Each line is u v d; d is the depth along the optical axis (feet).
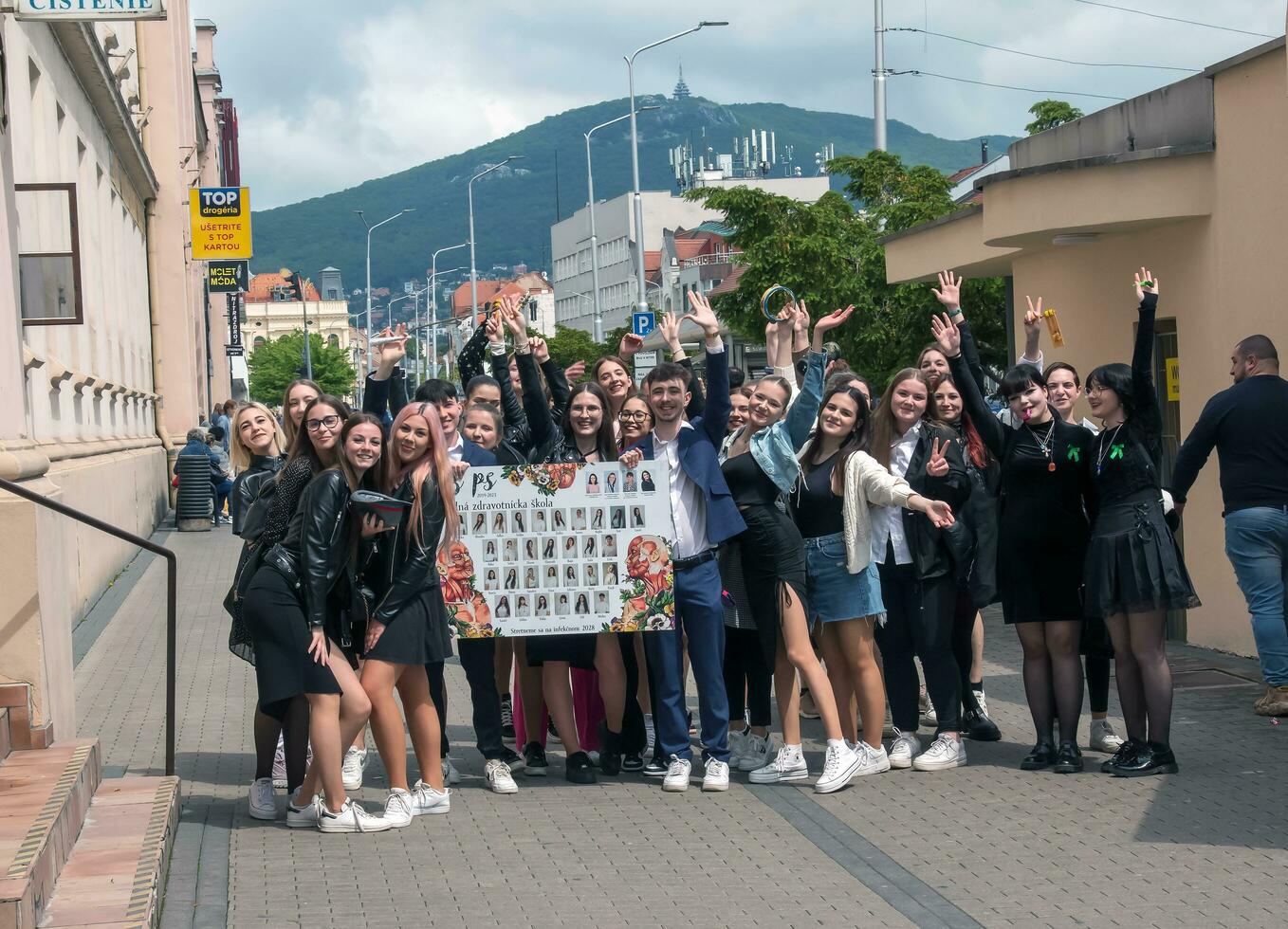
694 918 18.78
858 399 26.40
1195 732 28.99
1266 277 36.19
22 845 17.33
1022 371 26.16
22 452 25.23
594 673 28.50
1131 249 43.14
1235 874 19.94
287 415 25.64
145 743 30.32
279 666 22.70
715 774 25.72
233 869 21.17
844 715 27.30
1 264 26.45
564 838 22.76
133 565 68.80
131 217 90.43
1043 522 26.07
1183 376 40.47
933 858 21.22
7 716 22.95
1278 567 30.01
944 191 84.69
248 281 150.00
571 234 506.48
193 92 149.89
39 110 52.42
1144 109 44.06
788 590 25.67
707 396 26.21
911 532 26.55
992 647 40.29
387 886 20.26
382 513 22.59
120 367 78.02
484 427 27.50
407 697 24.26
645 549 25.86
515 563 25.94
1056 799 24.32
